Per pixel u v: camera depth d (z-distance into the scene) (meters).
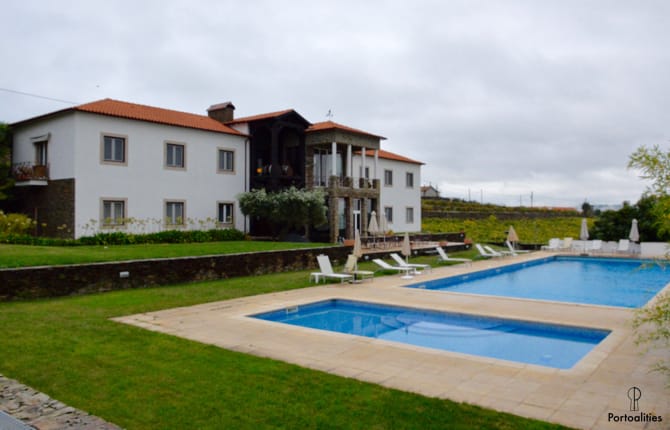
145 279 13.50
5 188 22.42
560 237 43.41
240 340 7.67
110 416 4.62
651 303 12.45
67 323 8.72
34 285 11.32
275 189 27.22
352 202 29.80
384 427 4.33
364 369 6.14
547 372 6.09
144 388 5.38
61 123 21.16
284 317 10.86
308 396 5.12
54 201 21.50
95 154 21.08
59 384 5.51
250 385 5.46
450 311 10.82
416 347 7.29
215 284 14.34
